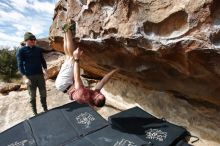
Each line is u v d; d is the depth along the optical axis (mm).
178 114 4699
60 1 4840
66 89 4289
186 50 2959
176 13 2963
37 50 5195
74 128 4230
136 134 3959
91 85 6805
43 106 5609
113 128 4141
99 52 4410
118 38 3588
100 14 3873
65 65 4344
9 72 12086
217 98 3721
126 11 3436
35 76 5215
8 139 4371
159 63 3654
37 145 3988
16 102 7012
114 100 6023
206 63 2938
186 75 3543
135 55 3740
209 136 4207
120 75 5203
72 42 4391
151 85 4805
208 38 2723
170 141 3844
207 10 2682
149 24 3256
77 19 4293
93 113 4543
